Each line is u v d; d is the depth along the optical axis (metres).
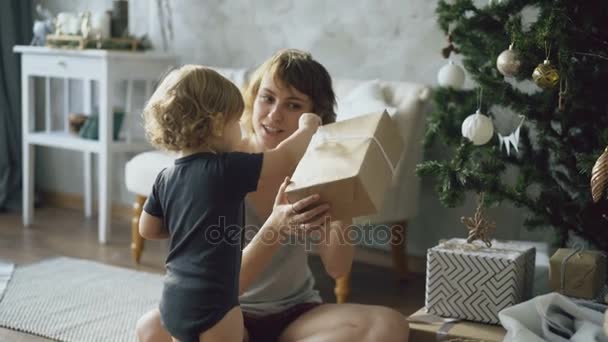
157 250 3.30
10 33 3.94
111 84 3.33
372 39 3.16
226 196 1.52
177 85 1.55
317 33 3.30
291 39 3.37
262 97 1.76
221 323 1.50
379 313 1.62
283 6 3.38
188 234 1.53
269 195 1.77
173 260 1.56
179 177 1.56
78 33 3.49
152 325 1.71
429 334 1.77
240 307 1.68
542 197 2.16
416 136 2.84
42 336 2.24
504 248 1.93
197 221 1.52
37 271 2.90
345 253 1.74
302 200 1.47
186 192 1.54
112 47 3.45
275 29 3.42
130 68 3.41
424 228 3.13
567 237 2.22
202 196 1.52
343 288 2.62
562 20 1.90
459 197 2.09
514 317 1.68
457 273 1.85
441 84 2.39
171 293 1.53
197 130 1.53
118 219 3.90
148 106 1.59
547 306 1.71
